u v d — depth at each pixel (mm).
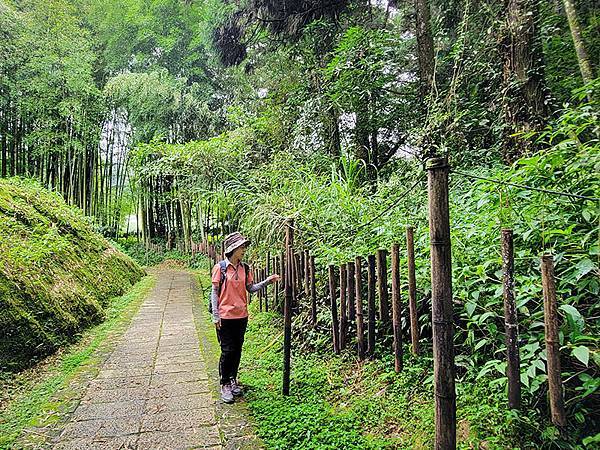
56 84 13273
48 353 4352
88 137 14961
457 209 3461
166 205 17047
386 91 6938
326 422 2705
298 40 8062
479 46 5289
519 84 4164
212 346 4859
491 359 2564
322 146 7617
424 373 2844
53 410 3102
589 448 1888
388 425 2586
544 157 2627
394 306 2562
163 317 6445
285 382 3240
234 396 3283
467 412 2342
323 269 4230
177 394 3402
